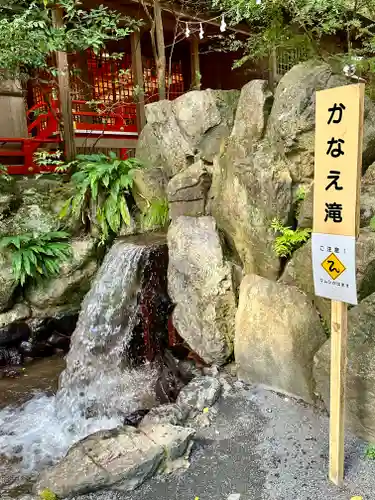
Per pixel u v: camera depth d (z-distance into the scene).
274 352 3.74
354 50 5.98
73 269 6.07
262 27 6.11
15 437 4.16
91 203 6.29
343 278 2.38
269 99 4.29
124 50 9.23
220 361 4.37
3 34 5.32
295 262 3.82
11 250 5.84
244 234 4.29
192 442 3.16
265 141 4.23
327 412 3.40
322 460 2.92
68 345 6.30
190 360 4.68
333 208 2.38
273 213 3.95
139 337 5.10
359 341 3.07
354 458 2.89
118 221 6.11
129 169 6.22
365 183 3.73
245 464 2.98
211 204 5.01
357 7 5.43
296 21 5.53
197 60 8.74
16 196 6.17
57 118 7.45
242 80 9.27
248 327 3.99
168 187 5.38
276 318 3.76
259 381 3.96
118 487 2.79
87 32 6.20
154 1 6.93
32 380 5.41
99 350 5.27
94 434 3.20
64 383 5.19
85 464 2.88
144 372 4.91
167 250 5.27
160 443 3.04
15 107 7.96
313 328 3.57
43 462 3.75
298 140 3.93
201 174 5.07
